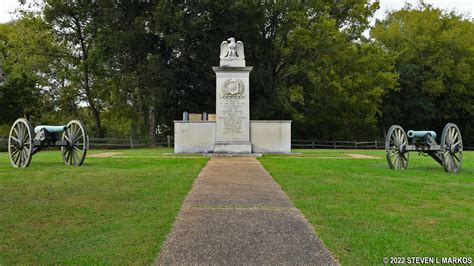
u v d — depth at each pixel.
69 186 9.73
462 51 48.22
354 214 7.11
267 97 37.22
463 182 11.06
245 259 5.00
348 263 4.88
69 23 37.31
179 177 11.26
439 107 50.72
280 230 6.13
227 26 34.47
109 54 34.59
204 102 38.50
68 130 14.80
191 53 35.69
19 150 14.30
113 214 7.01
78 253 5.16
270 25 39.06
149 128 37.94
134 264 4.83
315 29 36.97
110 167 13.88
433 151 13.87
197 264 4.84
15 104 30.36
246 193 8.95
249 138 20.66
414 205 7.94
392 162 14.27
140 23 32.31
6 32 43.03
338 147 43.78
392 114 50.38
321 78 38.00
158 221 6.56
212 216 6.91
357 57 39.91
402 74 47.25
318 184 10.23
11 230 6.08
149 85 33.94
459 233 6.05
